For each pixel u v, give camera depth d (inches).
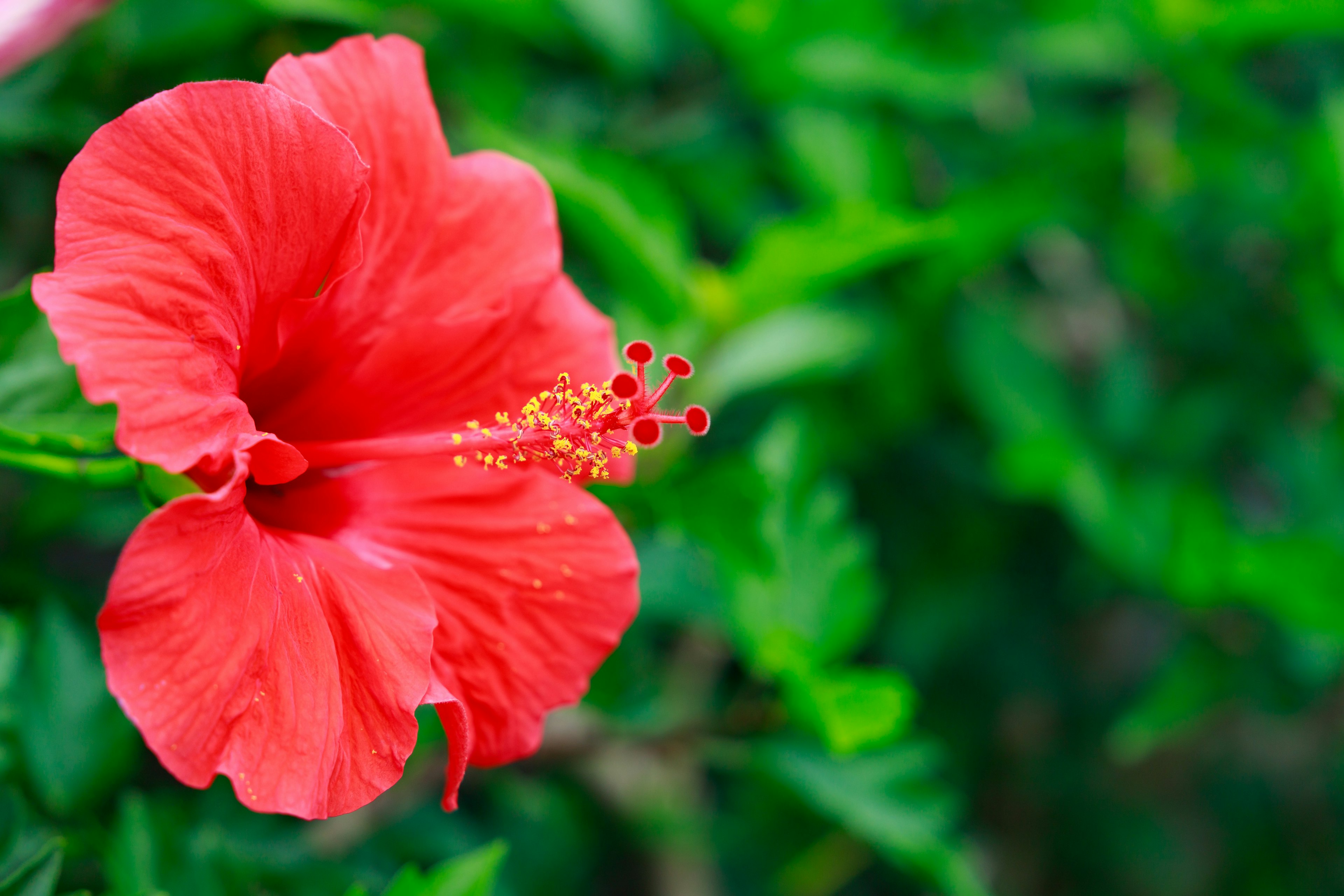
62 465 20.1
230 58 24.5
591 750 25.2
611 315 25.1
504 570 20.6
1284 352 29.2
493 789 28.0
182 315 18.9
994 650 31.2
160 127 18.8
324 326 20.5
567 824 31.2
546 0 25.0
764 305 24.1
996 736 33.5
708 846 32.8
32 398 20.3
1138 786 37.9
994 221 25.2
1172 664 27.6
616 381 20.3
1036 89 29.7
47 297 18.3
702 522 22.8
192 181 18.9
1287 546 26.3
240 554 19.1
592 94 26.2
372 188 20.4
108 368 18.4
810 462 24.9
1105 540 26.7
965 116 28.3
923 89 26.5
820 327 25.9
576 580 20.6
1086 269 31.4
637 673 24.6
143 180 18.8
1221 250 29.5
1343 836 37.3
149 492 19.9
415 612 19.9
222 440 19.1
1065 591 30.2
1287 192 28.3
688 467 22.6
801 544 24.6
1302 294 27.9
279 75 19.9
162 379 18.7
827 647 24.3
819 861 33.3
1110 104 29.6
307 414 20.7
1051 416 27.3
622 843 32.8
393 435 20.9
